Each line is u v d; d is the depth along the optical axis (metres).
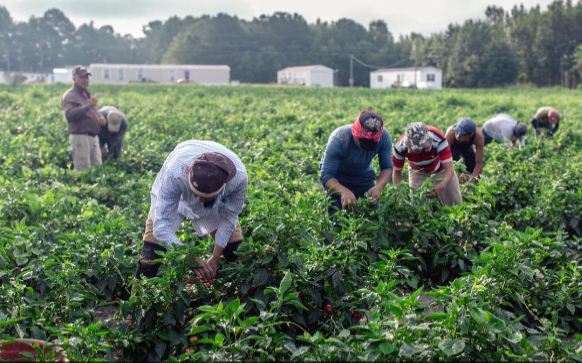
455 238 6.30
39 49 157.25
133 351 4.50
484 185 6.93
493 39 100.56
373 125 5.90
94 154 10.89
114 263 5.43
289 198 6.74
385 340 3.61
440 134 6.95
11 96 29.12
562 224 7.08
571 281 5.28
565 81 99.31
